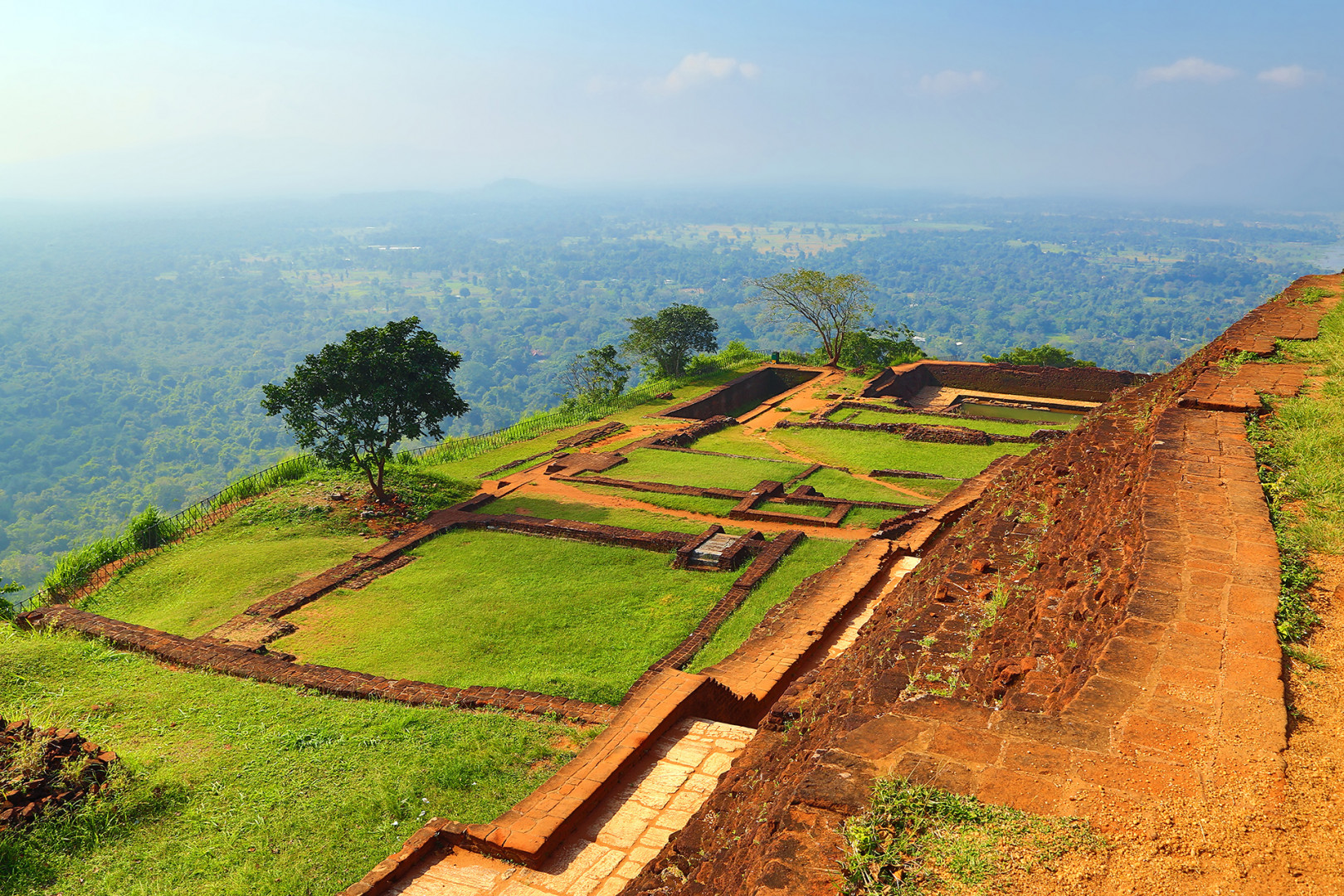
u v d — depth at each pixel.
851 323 52.81
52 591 21.00
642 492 27.47
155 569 21.88
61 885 8.82
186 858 9.14
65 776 10.19
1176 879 3.42
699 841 6.50
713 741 9.85
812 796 4.10
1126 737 4.25
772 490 26.45
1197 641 5.07
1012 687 6.14
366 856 8.94
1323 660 4.93
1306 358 13.38
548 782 8.82
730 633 16.61
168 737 12.13
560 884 7.66
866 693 6.97
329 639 17.27
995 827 3.75
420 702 13.33
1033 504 11.13
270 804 10.12
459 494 27.80
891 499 26.38
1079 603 6.64
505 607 18.36
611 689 14.02
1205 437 9.38
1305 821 3.66
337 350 25.27
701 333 56.12
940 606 8.73
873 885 3.53
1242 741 4.17
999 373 51.44
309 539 23.70
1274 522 6.97
